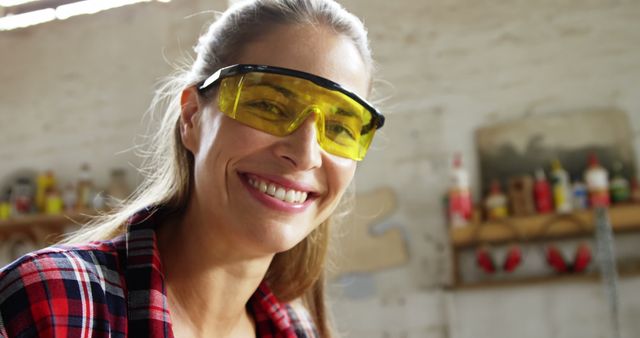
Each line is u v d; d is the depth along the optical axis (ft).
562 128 13.25
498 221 12.98
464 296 13.32
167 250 3.59
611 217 12.26
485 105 13.94
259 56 3.34
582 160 12.98
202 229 3.47
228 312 3.69
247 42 3.40
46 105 17.60
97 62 17.40
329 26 3.45
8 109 17.85
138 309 3.12
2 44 18.33
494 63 14.05
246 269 3.57
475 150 13.82
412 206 14.07
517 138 13.51
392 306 13.79
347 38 3.51
